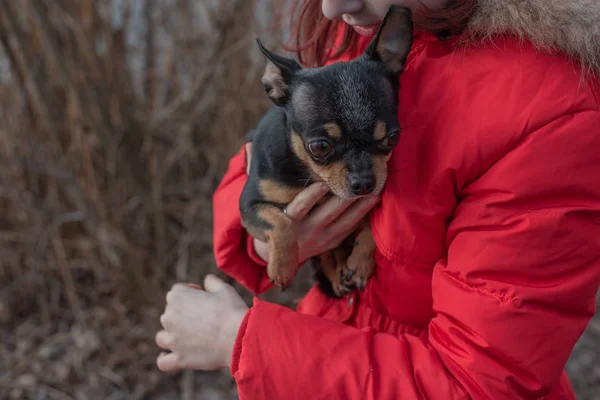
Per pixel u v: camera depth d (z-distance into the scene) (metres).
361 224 1.99
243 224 2.06
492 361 1.37
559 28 1.43
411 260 1.66
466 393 1.38
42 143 4.41
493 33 1.54
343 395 1.42
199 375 4.15
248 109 4.64
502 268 1.40
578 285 1.39
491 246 1.42
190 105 4.66
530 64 1.46
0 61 4.27
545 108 1.40
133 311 4.49
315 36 2.15
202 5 4.62
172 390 4.03
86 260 4.66
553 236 1.37
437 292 1.53
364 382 1.41
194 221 4.79
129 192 4.44
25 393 3.93
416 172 1.60
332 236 1.92
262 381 1.45
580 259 1.39
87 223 4.36
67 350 4.23
